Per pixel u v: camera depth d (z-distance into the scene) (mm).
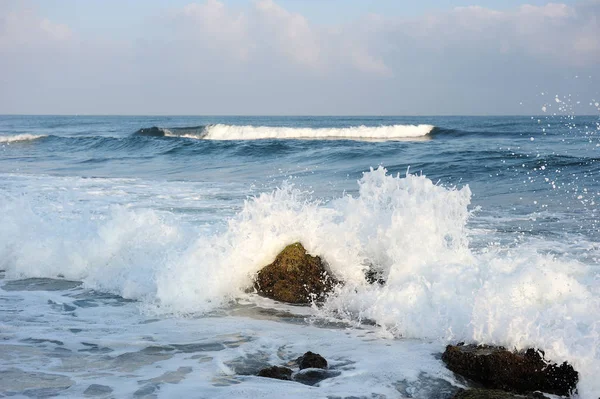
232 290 5789
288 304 5586
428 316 4691
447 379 3766
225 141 28188
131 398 3398
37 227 7293
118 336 4613
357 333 4719
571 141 29297
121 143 29234
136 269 6180
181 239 6641
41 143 32750
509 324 4156
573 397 3639
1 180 15445
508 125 53344
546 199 11422
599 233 8133
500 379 3734
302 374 3811
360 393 3525
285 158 22125
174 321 5039
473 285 4984
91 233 6902
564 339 3902
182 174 17984
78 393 3471
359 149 23172
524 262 5480
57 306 5496
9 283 6359
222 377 3764
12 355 4156
